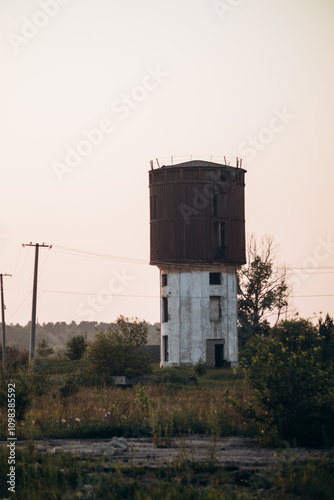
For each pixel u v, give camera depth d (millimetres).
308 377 25125
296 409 24797
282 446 24109
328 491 16891
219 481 18672
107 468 20047
